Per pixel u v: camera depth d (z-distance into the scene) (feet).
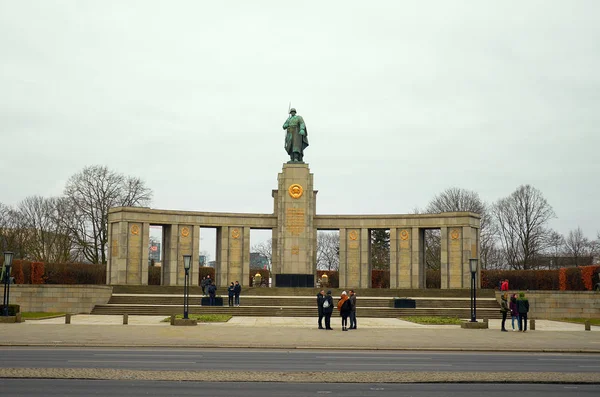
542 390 66.59
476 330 145.48
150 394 61.77
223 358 90.68
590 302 198.18
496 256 394.93
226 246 247.91
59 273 257.96
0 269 229.25
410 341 117.08
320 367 81.82
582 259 411.95
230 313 183.32
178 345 106.32
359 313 187.62
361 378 71.15
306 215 246.06
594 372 78.79
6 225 332.19
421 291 222.48
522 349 106.73
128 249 233.55
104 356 91.04
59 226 312.91
